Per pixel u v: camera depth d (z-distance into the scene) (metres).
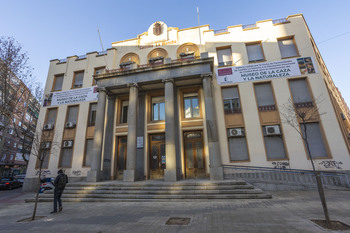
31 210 7.71
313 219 4.87
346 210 5.72
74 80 18.45
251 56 15.21
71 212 7.02
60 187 7.30
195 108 15.02
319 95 12.76
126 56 17.84
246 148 12.93
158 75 13.68
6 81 15.06
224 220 5.10
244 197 8.26
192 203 7.79
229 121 13.59
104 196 9.42
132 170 11.94
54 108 17.72
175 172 11.14
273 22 15.50
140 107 15.48
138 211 6.70
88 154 15.59
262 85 14.13
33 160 16.02
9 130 34.53
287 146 12.20
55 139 16.22
